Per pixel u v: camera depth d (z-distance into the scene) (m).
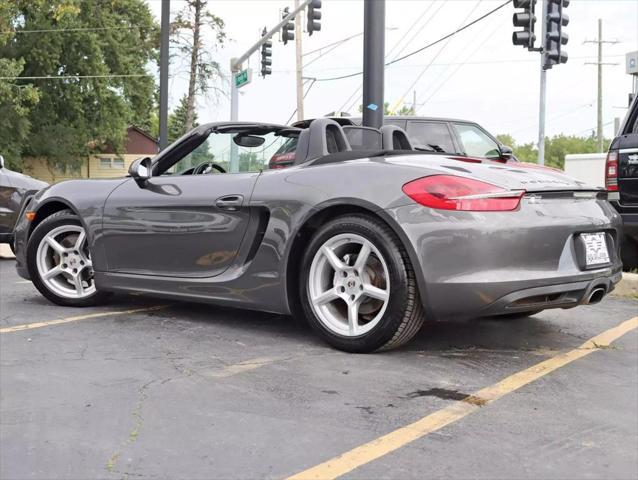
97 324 4.32
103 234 4.60
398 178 3.45
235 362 3.43
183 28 39.53
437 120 9.27
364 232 3.46
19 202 7.95
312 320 3.71
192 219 4.17
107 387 3.03
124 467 2.23
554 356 3.60
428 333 4.07
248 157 4.60
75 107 33.41
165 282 4.31
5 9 18.27
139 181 4.50
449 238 3.24
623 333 4.15
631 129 6.23
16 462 2.27
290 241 3.73
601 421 2.66
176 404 2.81
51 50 32.19
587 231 3.50
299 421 2.62
